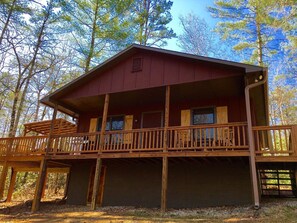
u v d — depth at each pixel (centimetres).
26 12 1833
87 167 1268
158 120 1205
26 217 936
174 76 1001
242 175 967
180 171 1060
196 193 1010
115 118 1309
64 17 1762
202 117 1113
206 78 941
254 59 1947
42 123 1384
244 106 1060
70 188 1270
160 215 830
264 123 1387
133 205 1108
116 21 1848
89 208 1043
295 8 1708
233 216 731
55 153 1121
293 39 1661
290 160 776
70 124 1438
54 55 2256
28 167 1437
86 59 1917
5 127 2900
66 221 817
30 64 2136
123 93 1116
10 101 2664
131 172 1166
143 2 2150
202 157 904
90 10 1836
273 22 1759
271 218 664
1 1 1725
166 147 927
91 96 1150
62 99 1214
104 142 1098
